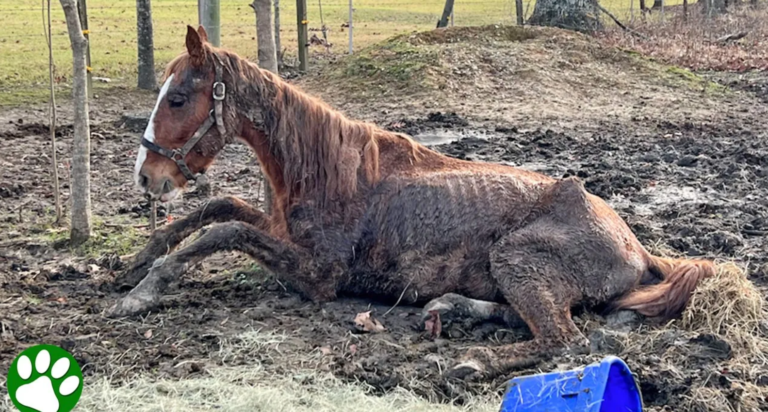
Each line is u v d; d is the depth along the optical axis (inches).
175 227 240.5
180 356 195.0
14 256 268.7
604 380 152.6
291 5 1237.7
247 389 175.0
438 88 608.1
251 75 221.8
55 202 319.0
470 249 216.2
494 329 212.8
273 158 225.1
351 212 221.5
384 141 231.1
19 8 1117.7
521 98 602.5
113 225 301.7
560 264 208.1
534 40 727.7
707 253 273.1
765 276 247.4
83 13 571.2
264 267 220.4
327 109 226.8
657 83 657.6
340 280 223.9
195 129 217.6
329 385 181.5
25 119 512.1
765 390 177.8
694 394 175.3
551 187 217.8
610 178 368.5
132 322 212.7
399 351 199.9
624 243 214.8
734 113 562.3
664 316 210.2
